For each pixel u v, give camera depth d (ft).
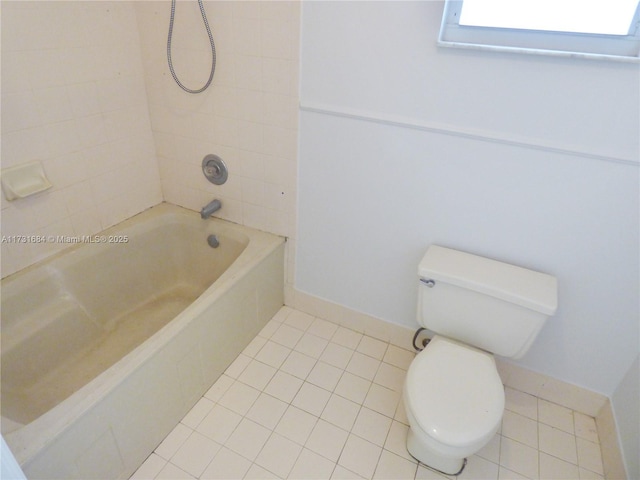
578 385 5.67
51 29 5.18
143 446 4.89
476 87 4.55
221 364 6.07
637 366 4.94
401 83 4.91
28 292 5.58
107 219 6.73
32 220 5.62
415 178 5.37
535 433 5.52
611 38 3.91
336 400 5.83
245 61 5.69
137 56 6.40
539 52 4.04
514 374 6.04
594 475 5.05
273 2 5.12
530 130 4.51
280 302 7.48
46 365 5.68
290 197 6.44
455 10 4.38
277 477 4.87
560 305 5.24
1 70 4.82
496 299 4.84
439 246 5.63
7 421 3.91
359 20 4.78
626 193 4.37
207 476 4.84
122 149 6.64
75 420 3.80
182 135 6.84
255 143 6.26
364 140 5.45
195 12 5.68
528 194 4.82
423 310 5.46
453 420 4.22
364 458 5.12
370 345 6.80
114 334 6.55
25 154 5.32
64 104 5.59
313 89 5.45
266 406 5.71
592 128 4.24
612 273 4.79
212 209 6.97
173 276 7.70
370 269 6.39
